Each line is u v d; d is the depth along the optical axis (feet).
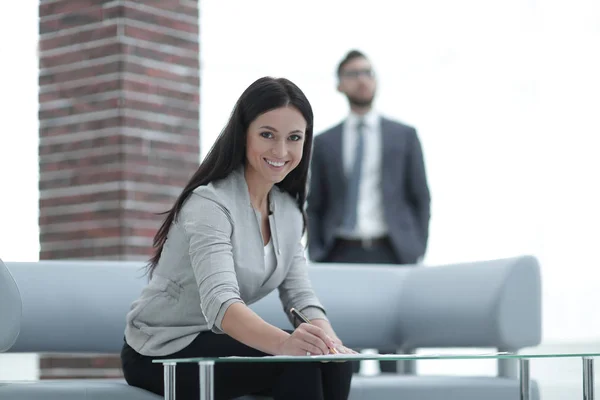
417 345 13.48
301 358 7.75
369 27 23.76
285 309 10.69
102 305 11.85
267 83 9.55
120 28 17.49
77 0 17.98
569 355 8.66
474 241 23.31
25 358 17.58
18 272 11.61
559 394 21.63
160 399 9.96
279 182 10.39
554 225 22.12
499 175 23.06
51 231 17.92
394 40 24.12
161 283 9.81
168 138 17.97
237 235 9.59
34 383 10.07
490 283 12.56
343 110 22.97
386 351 13.94
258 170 9.64
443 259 23.77
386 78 24.38
